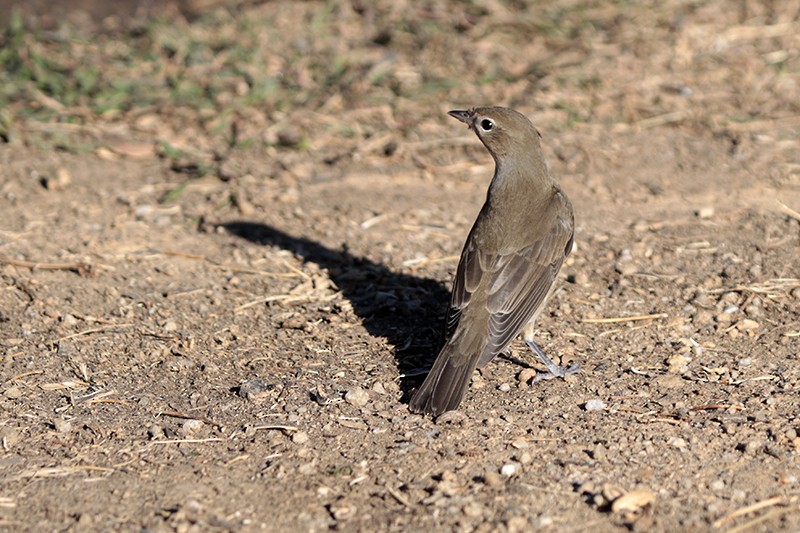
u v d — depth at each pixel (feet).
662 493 28.07
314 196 49.44
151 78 60.95
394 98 58.13
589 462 29.48
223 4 73.51
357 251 44.42
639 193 48.78
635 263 42.34
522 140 36.58
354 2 69.56
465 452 30.07
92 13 74.13
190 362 35.99
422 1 69.15
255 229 46.42
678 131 54.80
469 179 51.11
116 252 44.14
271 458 30.30
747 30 65.51
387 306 39.63
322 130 55.52
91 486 29.12
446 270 42.96
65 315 38.86
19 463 30.30
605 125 55.31
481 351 33.09
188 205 48.70
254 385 33.99
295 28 67.10
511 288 34.24
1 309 39.27
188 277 42.34
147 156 53.98
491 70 60.85
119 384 34.71
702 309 38.73
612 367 35.22
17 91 59.57
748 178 49.65
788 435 30.37
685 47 63.05
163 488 28.94
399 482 28.91
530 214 35.60
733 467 29.12
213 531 26.99
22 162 52.90
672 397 33.01
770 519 26.84
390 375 34.88
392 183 50.78
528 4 68.23
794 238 43.75
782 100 57.31
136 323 38.60
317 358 36.22
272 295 40.91
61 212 47.73
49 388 34.42
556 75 60.03
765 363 34.94
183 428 31.83
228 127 56.18
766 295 39.27
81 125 56.80
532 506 27.61
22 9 75.25
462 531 26.73
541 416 32.17
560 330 37.83
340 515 27.50
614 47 63.62
